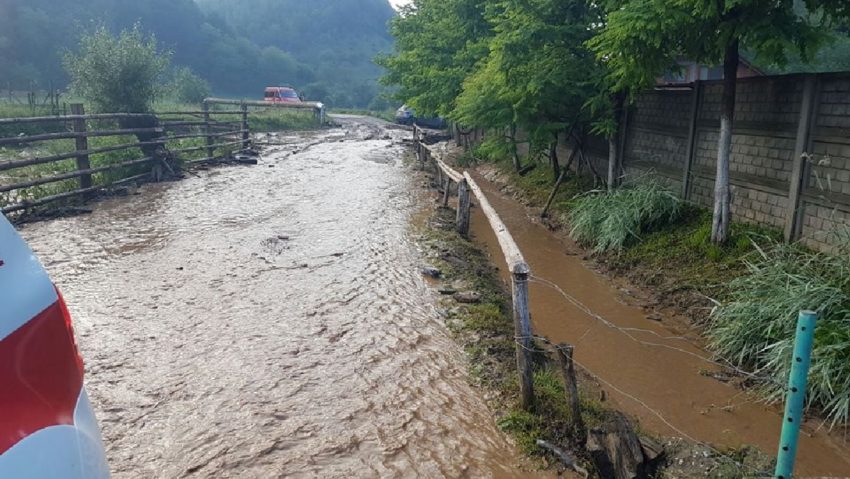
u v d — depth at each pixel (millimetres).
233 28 112125
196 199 11992
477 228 10750
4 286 1683
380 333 5781
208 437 4031
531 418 4348
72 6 71812
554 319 6625
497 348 5516
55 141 18906
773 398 4953
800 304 5320
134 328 5664
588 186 11586
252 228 9641
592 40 7574
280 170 16609
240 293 6672
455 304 6605
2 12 61938
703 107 8547
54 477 1438
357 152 21938
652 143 9898
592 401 4695
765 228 7328
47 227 9461
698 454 4141
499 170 16484
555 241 9930
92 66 14391
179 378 4770
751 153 7617
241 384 4719
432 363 5234
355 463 3863
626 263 8227
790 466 2863
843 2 6344
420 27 20922
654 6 6383
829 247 6320
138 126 14336
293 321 5961
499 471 3871
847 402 4516
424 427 4285
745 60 13531
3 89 47469
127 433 4031
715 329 6113
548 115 10875
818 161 6512
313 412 4391
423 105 18781
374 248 8695
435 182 14875
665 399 4973
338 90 102125
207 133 18234
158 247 8398
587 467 3904
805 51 6797
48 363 1671
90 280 6965
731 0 5855
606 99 9609
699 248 7637
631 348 5934
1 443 1434
